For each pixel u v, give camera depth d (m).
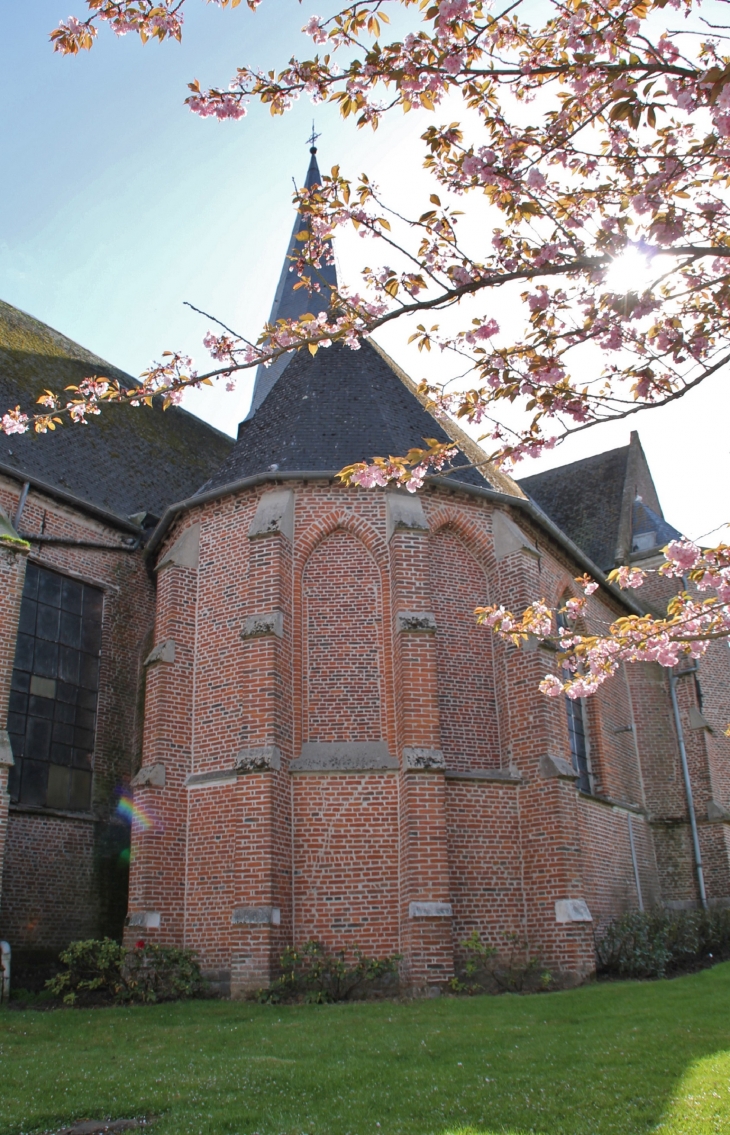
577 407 6.55
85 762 17.56
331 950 13.37
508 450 6.94
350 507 15.81
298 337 6.89
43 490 17.86
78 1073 7.98
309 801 14.08
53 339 23.36
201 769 15.21
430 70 5.95
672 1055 7.81
